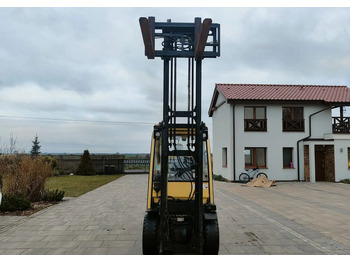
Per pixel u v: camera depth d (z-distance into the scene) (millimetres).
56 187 15109
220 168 20406
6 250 5215
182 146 5320
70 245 5504
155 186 4910
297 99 17719
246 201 10656
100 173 25766
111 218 7797
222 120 19828
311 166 17266
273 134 17984
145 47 4188
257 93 18984
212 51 4570
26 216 8016
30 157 10883
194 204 4625
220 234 6281
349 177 17016
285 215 8211
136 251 5168
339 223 7254
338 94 18969
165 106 4664
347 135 17250
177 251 4547
